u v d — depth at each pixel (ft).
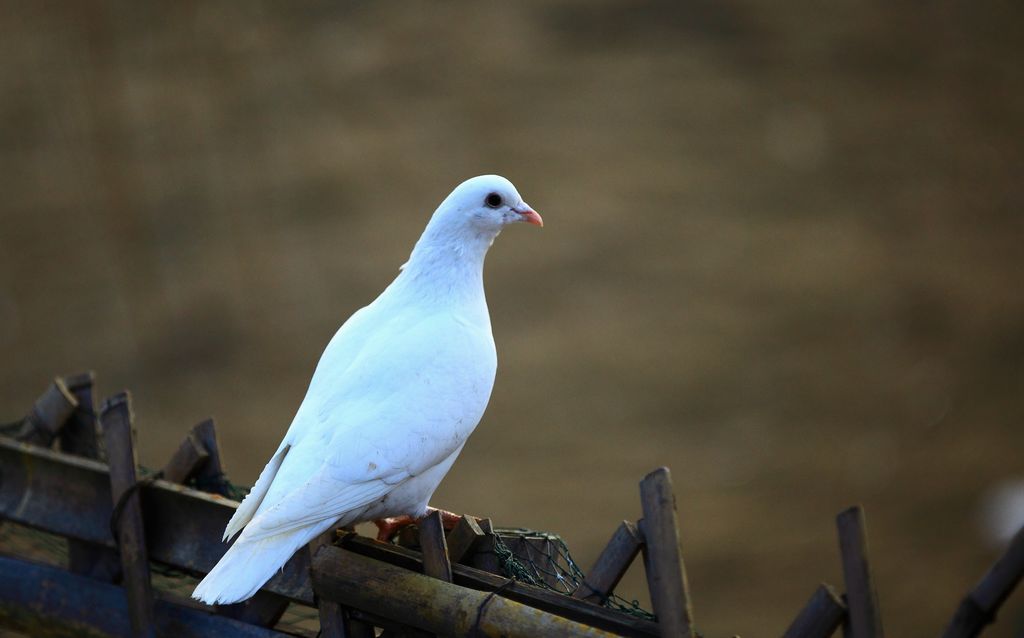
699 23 92.27
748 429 45.11
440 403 14.44
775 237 62.59
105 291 58.03
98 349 52.70
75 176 72.02
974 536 38.45
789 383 48.52
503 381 48.75
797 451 43.68
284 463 13.93
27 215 67.21
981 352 50.80
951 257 60.64
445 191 69.15
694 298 55.93
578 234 62.49
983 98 82.69
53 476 16.51
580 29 91.81
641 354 50.72
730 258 59.82
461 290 15.99
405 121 78.74
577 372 49.26
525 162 72.38
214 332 53.78
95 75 85.76
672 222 64.23
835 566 36.70
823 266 59.41
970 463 42.39
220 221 65.57
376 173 71.61
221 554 15.01
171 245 62.75
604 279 57.47
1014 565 11.34
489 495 40.81
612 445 43.91
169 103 82.23
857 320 53.98
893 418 45.98
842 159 72.95
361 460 13.71
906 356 50.67
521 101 80.94
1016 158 73.67
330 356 15.23
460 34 91.91
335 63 88.28
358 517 14.37
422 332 15.08
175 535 15.40
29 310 56.54
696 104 80.12
